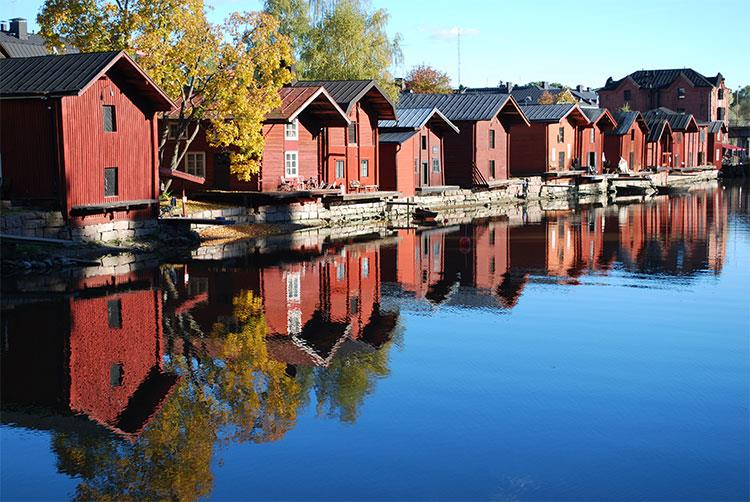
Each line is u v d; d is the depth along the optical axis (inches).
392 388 737.0
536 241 1764.3
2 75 1422.2
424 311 1048.8
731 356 842.8
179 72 1647.4
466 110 2763.3
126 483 551.8
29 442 613.6
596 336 924.6
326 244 1675.7
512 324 981.8
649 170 3969.0
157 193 1571.1
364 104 2214.6
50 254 1318.9
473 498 534.9
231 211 1812.3
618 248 1654.8
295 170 2006.6
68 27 1627.7
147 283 1181.7
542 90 5984.3
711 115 5753.0
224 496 536.4
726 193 3395.7
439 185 2630.4
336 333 924.6
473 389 735.1
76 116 1391.5
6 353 824.3
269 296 1114.7
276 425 646.5
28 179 1400.1
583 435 631.8
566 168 3405.5
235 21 1692.9
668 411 682.2
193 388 729.0
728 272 1360.7
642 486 550.0
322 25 2989.7
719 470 573.0
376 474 566.6
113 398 700.7
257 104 1713.8
